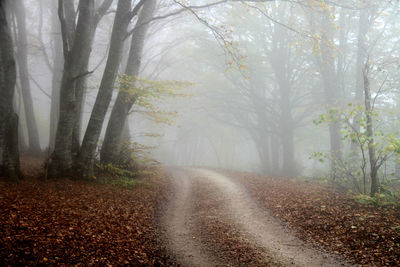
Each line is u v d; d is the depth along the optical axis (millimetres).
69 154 11398
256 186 14188
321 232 6879
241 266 5617
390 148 8500
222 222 8617
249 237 7203
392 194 9180
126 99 13547
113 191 10773
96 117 11633
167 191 13766
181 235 7676
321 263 5414
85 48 11125
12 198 7492
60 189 9562
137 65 14289
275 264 5574
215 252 6398
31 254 4832
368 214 7418
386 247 5520
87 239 6020
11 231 5426
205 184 15867
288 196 10930
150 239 7090
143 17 14102
